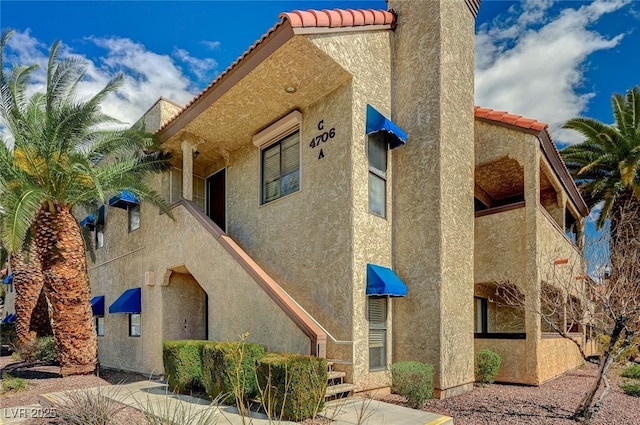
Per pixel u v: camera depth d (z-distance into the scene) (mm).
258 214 15633
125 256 20453
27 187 14328
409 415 9164
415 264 13000
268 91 13203
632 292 9773
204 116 14852
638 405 11445
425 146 13328
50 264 15898
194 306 17422
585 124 24156
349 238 11734
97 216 22953
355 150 12172
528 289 15031
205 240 14594
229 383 9656
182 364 11586
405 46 14312
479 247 16719
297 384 8578
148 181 19422
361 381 11289
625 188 22750
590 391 9633
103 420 8242
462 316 13281
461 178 14102
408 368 10672
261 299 12008
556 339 17328
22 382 14656
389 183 13758
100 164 19344
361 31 13023
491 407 10773
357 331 11391
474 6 16125
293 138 14680
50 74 15469
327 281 12219
